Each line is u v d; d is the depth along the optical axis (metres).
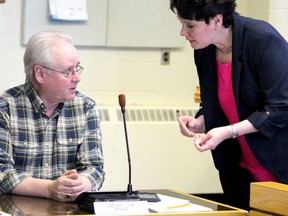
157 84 5.36
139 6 5.17
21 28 4.98
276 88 2.91
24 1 4.92
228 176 3.20
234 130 2.90
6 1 4.96
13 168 2.89
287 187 2.38
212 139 2.88
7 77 5.00
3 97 2.98
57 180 2.70
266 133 2.93
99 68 5.20
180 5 2.89
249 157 3.10
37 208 2.49
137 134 5.10
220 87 3.11
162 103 5.38
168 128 5.16
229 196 3.23
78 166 3.01
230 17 2.95
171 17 5.26
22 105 2.97
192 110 5.29
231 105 3.09
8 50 4.99
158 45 5.25
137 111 5.16
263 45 2.91
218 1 2.86
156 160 5.16
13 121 2.94
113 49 5.22
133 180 5.13
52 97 2.92
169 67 5.38
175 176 5.22
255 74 2.96
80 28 5.03
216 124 3.16
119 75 5.25
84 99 3.09
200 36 2.95
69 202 2.67
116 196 2.46
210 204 2.64
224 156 3.15
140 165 5.13
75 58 2.90
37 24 4.95
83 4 5.00
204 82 3.15
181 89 5.42
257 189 2.43
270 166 3.01
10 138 2.92
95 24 5.07
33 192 2.77
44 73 2.88
